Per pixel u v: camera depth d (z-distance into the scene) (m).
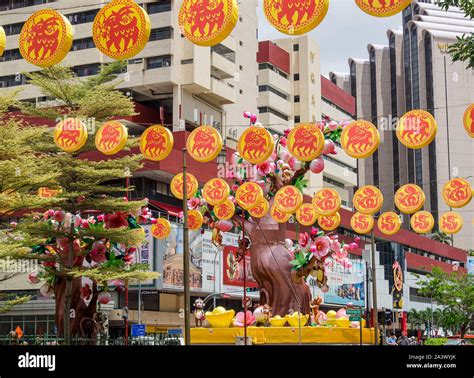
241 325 32.56
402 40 155.12
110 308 51.09
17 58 68.25
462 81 143.75
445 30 148.50
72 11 67.56
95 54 66.25
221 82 71.00
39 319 50.00
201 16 13.88
